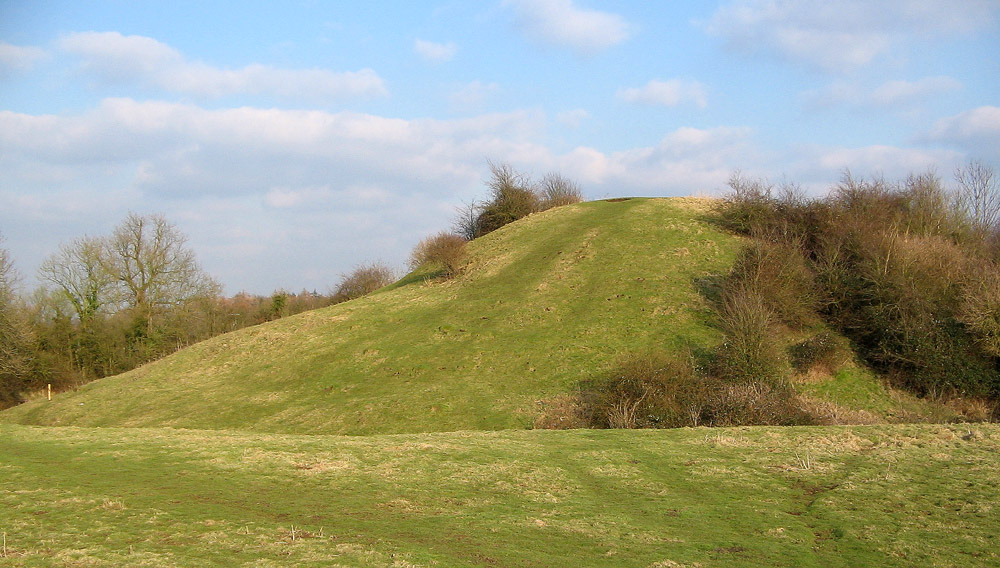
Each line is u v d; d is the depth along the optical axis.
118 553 10.95
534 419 33.19
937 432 22.14
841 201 53.56
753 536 13.58
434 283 60.00
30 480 16.36
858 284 43.00
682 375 31.80
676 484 17.64
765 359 34.84
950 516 14.22
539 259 58.34
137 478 16.91
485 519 14.37
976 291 38.84
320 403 38.72
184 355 53.03
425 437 24.39
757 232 52.00
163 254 69.56
